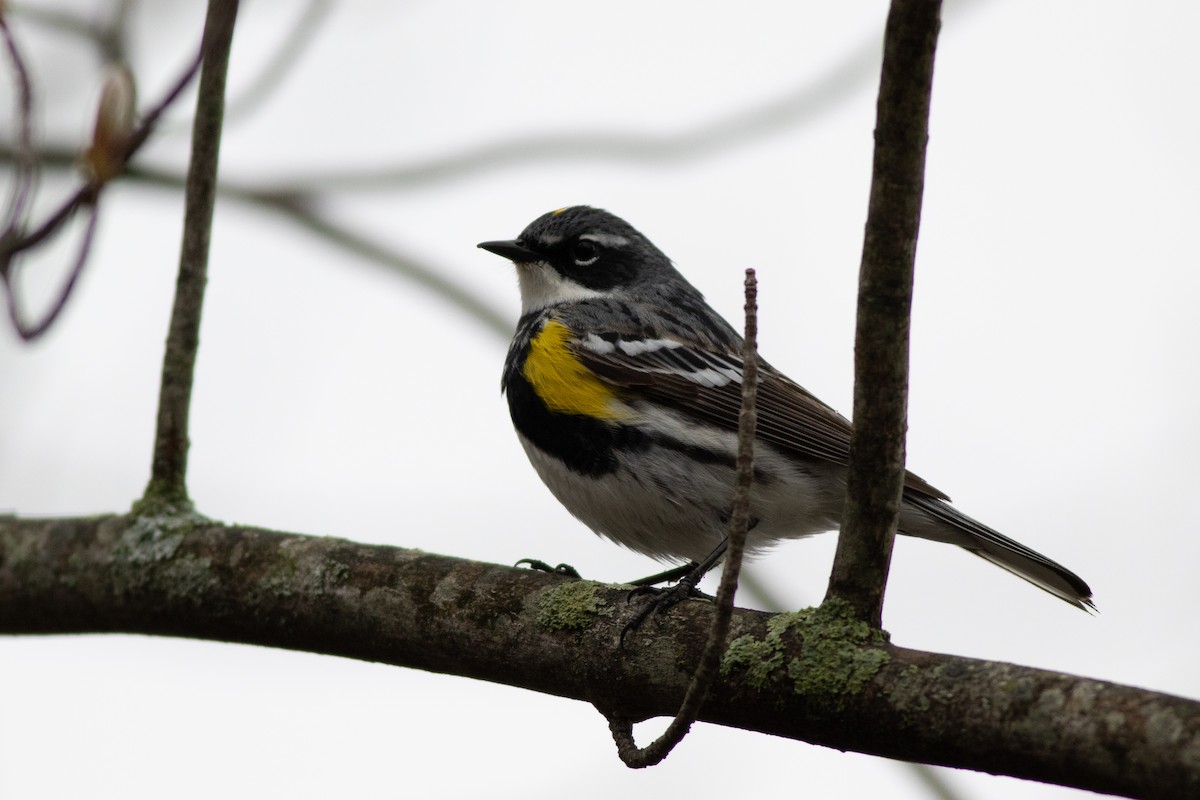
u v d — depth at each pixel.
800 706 8.09
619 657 8.87
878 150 7.61
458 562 9.82
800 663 8.12
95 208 12.30
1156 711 6.92
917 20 7.30
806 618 8.32
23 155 12.45
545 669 9.16
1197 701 6.93
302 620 10.02
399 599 9.69
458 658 9.50
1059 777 7.21
